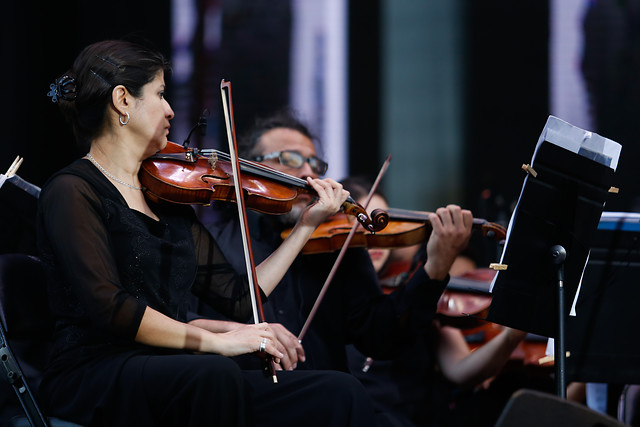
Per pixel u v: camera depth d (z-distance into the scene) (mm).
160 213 4523
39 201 4152
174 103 13156
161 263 4289
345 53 13633
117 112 4312
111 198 4207
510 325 4613
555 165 4387
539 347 6555
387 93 13719
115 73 4273
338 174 13773
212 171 4812
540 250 4496
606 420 3133
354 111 13727
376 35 13680
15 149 11406
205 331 4004
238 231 5855
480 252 10305
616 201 12930
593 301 4859
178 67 13211
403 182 13766
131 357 3990
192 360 3848
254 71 13438
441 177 13711
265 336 4016
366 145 13734
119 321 3869
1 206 4664
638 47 13102
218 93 13234
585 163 4367
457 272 7340
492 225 5469
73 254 3930
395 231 5594
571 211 4441
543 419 3135
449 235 5273
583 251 4508
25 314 4523
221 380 3764
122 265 4164
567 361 4879
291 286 5594
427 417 6266
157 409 3869
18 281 4566
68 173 4156
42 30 11766
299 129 6273
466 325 6316
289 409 4059
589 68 13289
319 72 13594
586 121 13305
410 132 13758
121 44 4398
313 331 5496
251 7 13406
